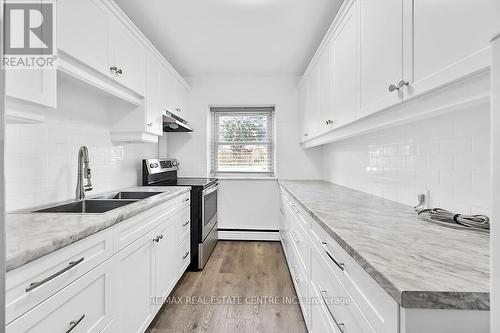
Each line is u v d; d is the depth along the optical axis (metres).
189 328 1.78
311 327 1.52
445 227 1.04
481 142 1.05
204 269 2.77
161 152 3.55
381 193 1.90
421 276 0.61
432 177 1.34
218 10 2.13
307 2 2.03
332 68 2.07
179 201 2.35
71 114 1.78
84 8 1.44
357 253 0.76
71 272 0.96
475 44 0.71
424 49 0.93
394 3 1.12
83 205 1.76
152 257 1.72
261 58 3.10
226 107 3.87
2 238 0.55
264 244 3.59
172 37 2.59
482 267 0.66
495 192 0.44
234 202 3.77
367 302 0.72
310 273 1.54
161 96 2.63
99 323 1.14
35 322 0.81
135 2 2.02
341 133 1.98
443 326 0.54
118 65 1.80
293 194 2.09
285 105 3.71
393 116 1.22
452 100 0.86
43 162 1.55
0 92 0.55
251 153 3.92
